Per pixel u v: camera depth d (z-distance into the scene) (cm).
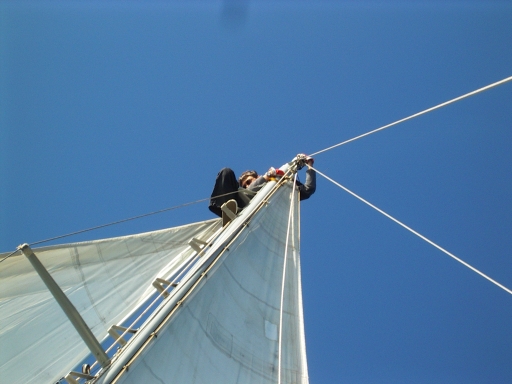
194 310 993
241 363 996
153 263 1608
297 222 1669
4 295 1314
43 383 1264
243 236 1342
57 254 1442
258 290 1222
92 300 1453
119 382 790
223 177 1606
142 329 891
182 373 873
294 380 1055
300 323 1216
